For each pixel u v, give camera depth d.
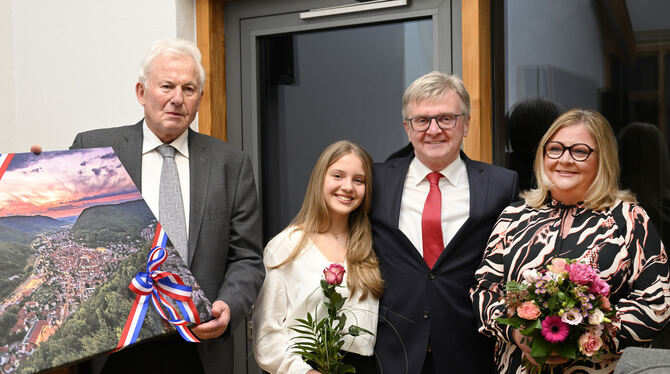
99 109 2.90
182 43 1.83
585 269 1.47
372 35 2.59
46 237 1.52
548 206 1.77
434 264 1.90
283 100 2.78
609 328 1.48
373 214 1.99
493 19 2.45
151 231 1.68
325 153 1.96
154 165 1.85
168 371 1.78
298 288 1.88
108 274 1.55
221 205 1.85
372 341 1.87
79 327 1.44
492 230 1.91
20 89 3.06
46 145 3.03
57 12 2.96
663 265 1.60
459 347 1.87
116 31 2.84
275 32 2.73
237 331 2.75
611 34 2.33
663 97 2.29
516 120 2.43
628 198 1.68
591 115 1.70
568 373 1.59
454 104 1.90
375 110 2.61
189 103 1.81
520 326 1.52
